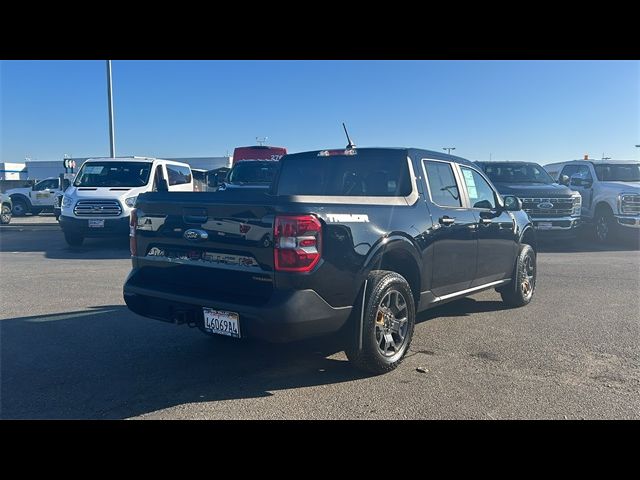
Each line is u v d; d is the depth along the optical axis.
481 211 6.32
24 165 57.41
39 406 4.18
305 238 4.12
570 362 5.20
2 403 4.23
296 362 5.17
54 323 6.53
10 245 14.94
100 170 14.45
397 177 5.45
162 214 4.81
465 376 4.82
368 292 4.57
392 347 4.90
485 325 6.53
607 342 5.84
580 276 9.84
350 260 4.42
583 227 15.74
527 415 4.04
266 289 4.21
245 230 4.27
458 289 6.00
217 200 4.44
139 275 5.03
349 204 4.57
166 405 4.21
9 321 6.63
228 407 4.17
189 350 5.53
